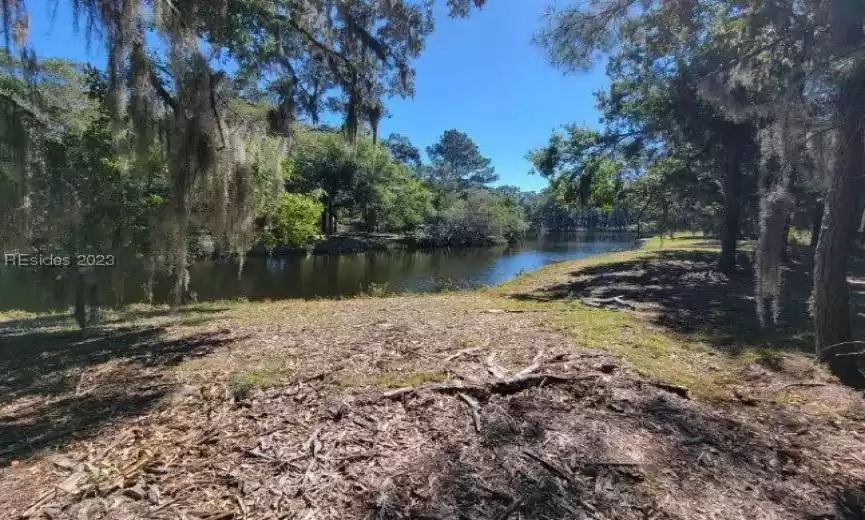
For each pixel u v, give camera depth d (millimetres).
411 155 54281
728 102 4703
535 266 20688
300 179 20469
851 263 13883
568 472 2170
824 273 4090
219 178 4910
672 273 11750
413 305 7574
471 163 62844
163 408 3035
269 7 5266
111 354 4688
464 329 5133
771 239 4121
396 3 5789
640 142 11164
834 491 2096
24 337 5727
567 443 2420
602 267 14109
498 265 21312
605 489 2051
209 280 15492
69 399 3355
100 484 2125
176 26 4125
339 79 6203
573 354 4004
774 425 2789
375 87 6496
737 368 4105
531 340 4547
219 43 4973
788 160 3947
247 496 2010
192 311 7758
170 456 2363
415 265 21234
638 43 6031
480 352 4062
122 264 5133
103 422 2859
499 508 1922
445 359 3848
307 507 1933
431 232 32469
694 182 12109
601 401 2988
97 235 4945
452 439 2465
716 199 12938
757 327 5848
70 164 4887
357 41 6027
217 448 2428
